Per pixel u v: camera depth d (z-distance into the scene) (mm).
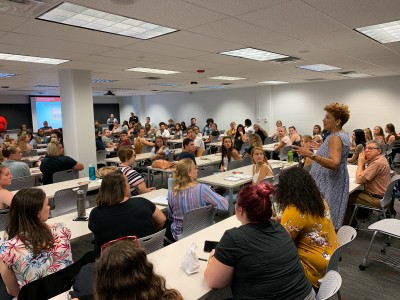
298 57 5379
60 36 3525
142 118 17188
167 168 5250
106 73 6922
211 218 2670
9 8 2559
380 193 3600
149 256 1820
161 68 6363
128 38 3701
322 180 2373
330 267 1660
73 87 6117
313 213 1745
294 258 1376
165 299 970
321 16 3004
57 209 3252
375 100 9594
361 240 3602
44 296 1444
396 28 3580
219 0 2510
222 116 13695
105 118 17500
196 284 1508
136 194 3422
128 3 2512
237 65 6145
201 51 4621
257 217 1381
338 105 2271
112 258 919
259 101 12195
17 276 1601
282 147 7043
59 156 4629
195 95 14602
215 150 9758
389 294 2555
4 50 4234
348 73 8086
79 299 1257
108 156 7945
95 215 2016
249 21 3102
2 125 6004
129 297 893
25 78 7574
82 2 2473
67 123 6332
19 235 1604
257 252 1294
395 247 3395
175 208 2637
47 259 1644
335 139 2254
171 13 2799
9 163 4340
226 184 3914
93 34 3480
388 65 6605
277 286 1281
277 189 1828
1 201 2760
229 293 2572
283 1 2572
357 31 3635
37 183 5043
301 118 11289
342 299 2488
